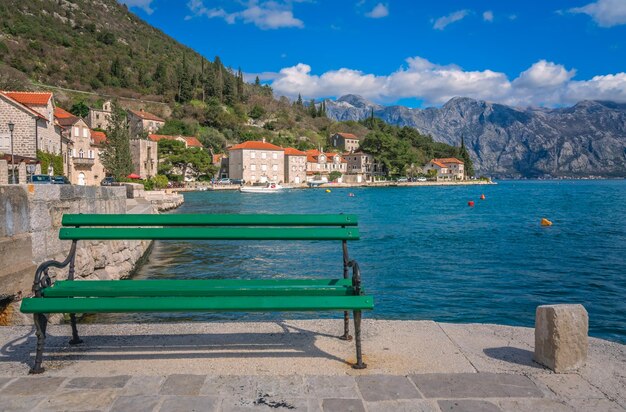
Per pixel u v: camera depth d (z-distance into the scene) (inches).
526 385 149.7
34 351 180.9
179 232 182.1
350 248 946.7
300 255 846.5
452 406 135.0
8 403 135.4
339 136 7106.3
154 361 170.1
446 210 2138.3
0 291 301.9
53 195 391.9
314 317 438.3
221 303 150.1
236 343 190.9
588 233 1221.1
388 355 176.7
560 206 2417.6
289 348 184.7
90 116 4566.9
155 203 1861.5
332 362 169.2
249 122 7037.4
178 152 4247.0
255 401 137.0
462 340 194.5
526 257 842.2
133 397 139.4
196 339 195.8
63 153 2370.8
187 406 133.6
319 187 5093.5
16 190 334.3
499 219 1663.4
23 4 7421.3
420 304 526.3
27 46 6151.6
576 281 641.6
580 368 161.9
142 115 5113.2
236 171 4894.2
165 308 148.9
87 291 164.9
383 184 5733.3
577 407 135.3
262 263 765.9
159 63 7455.7
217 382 150.4
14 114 1715.1
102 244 526.9
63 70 6038.4
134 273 663.1
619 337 425.7
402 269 724.7
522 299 549.0
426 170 6919.3
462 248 953.5
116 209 623.5
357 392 143.8
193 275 665.0
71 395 140.8
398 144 6141.7
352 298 154.6
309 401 137.3
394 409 132.8
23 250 336.2
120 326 213.9
